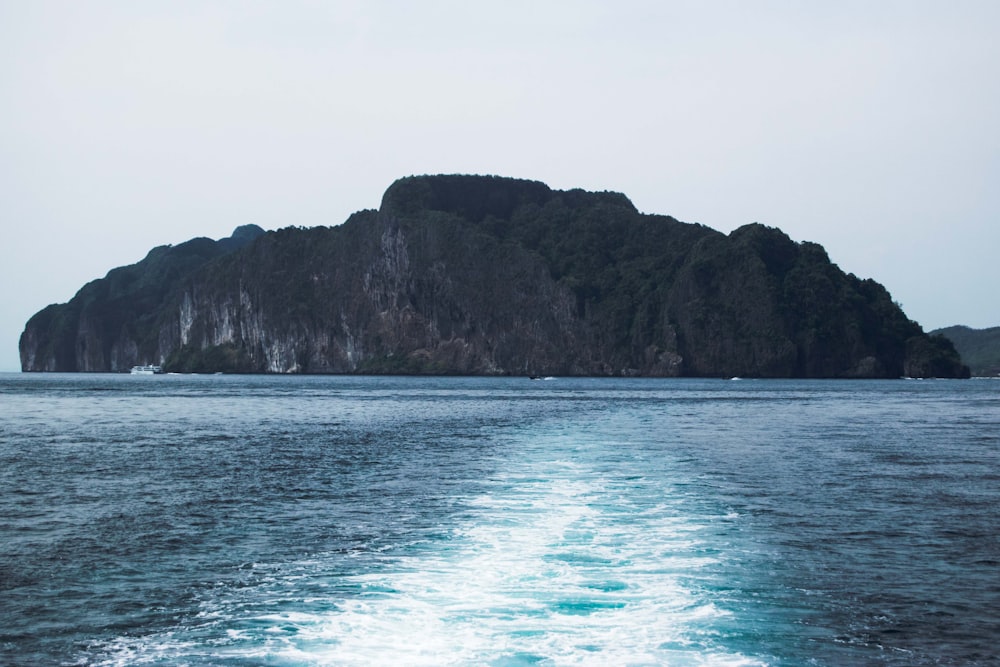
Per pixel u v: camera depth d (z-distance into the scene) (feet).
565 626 44.70
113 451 139.13
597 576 54.34
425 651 41.24
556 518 73.82
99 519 77.30
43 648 43.21
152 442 156.46
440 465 116.57
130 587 53.98
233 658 41.09
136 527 73.36
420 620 45.80
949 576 56.08
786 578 54.80
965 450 138.82
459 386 593.01
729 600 49.73
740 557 60.08
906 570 57.41
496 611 47.21
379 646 42.01
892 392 490.08
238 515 78.89
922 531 70.33
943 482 99.76
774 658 40.93
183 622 46.70
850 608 48.83
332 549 63.72
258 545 65.72
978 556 61.62
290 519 76.48
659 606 48.26
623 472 106.22
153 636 44.62
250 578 55.62
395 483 98.68
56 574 57.36
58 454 134.31
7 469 114.73
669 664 39.75
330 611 47.73
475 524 71.51
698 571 55.98
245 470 113.09
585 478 100.37
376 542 65.62
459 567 56.80
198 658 41.32
